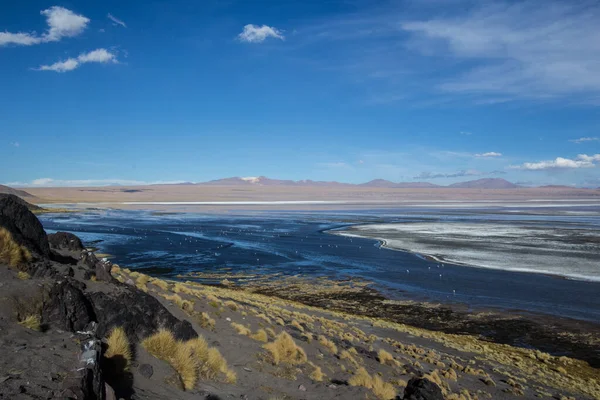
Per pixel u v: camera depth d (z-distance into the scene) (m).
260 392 10.39
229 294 32.03
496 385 19.56
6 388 5.20
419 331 30.41
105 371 7.55
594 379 22.98
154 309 11.09
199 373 9.96
